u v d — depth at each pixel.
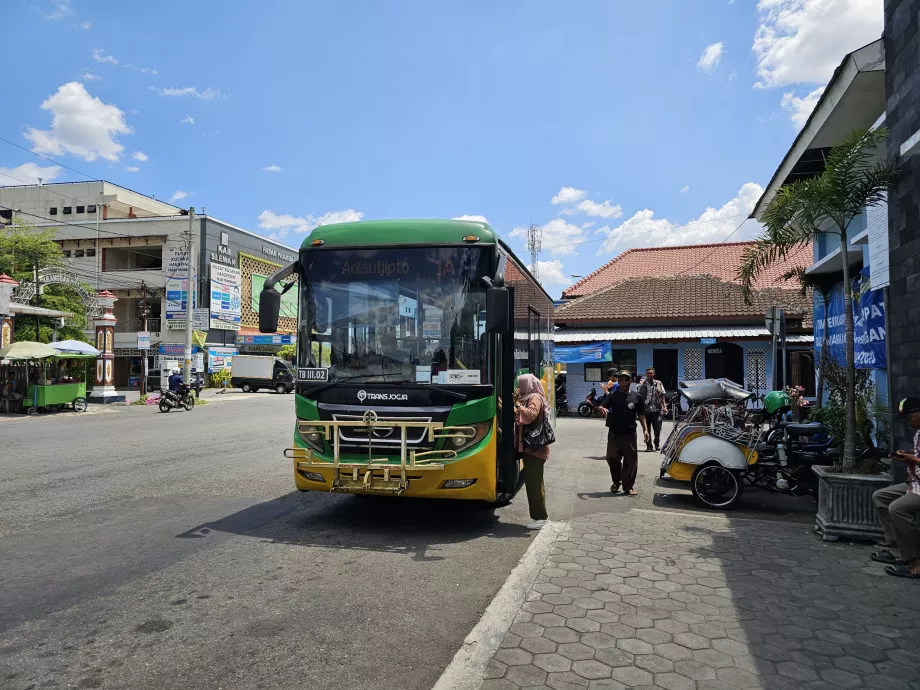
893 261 6.36
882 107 8.61
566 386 22.69
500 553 5.67
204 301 42.75
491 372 6.34
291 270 6.88
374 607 4.38
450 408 6.17
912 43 6.04
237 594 4.62
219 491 8.42
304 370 6.59
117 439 14.49
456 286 6.44
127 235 44.56
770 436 7.99
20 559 5.44
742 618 4.10
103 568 5.19
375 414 6.19
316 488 6.34
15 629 4.00
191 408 24.50
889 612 4.20
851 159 6.27
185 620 4.14
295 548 5.80
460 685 3.23
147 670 3.46
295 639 3.87
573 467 10.69
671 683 3.27
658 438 12.68
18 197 52.31
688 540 5.95
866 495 5.83
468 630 4.02
